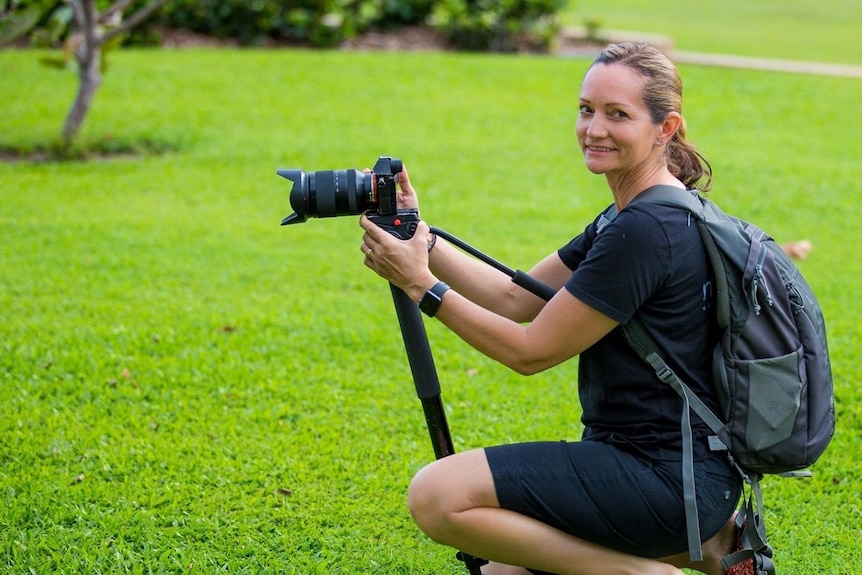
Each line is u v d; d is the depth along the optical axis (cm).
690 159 388
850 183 1130
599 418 368
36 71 1535
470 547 365
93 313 728
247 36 1825
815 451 357
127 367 642
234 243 898
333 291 798
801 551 470
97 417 579
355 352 682
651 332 351
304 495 508
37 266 820
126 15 1741
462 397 621
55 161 1154
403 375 651
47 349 662
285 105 1402
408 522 491
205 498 501
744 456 354
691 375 355
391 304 773
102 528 472
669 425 356
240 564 451
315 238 924
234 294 780
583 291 348
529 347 356
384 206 368
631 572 364
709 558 405
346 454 548
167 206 1002
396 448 558
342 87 1508
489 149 1233
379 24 1906
